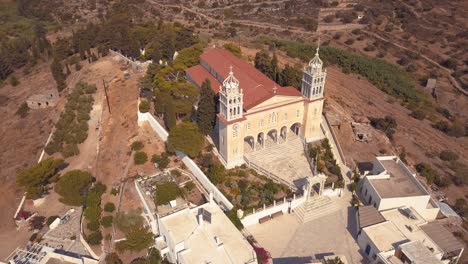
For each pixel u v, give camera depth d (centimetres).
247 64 10512
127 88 11594
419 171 9319
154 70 11388
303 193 7612
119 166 8738
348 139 9838
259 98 8325
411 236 6588
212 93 8631
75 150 9706
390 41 19338
